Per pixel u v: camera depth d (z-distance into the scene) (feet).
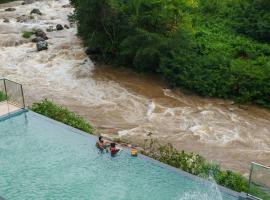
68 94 77.15
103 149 46.68
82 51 97.81
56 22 117.39
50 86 80.33
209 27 103.71
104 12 87.40
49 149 46.88
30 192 39.42
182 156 46.34
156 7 88.22
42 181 41.16
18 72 86.33
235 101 77.25
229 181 42.29
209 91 78.54
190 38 89.25
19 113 54.75
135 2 87.81
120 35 91.15
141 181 41.32
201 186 40.57
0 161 44.47
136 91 80.28
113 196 38.99
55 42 102.73
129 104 74.08
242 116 71.61
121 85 82.94
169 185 40.70
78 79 84.53
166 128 65.41
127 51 88.48
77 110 70.44
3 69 87.30
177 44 85.66
